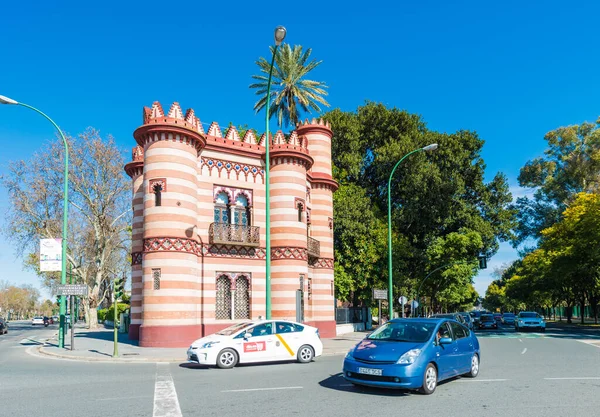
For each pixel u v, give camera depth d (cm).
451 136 4412
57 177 4138
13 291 14075
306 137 3164
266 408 897
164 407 912
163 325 2223
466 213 4359
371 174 4566
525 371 1405
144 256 2295
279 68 4178
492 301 13575
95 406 926
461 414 851
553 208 5631
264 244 2672
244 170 2666
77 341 2653
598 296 5725
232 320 2523
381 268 4119
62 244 2295
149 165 2328
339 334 3312
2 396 1041
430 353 1057
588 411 877
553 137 5594
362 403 941
